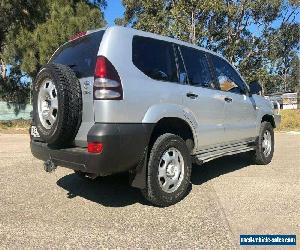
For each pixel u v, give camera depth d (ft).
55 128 14.49
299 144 36.09
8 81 84.33
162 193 15.66
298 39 101.09
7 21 64.49
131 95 14.56
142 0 84.89
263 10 91.97
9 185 19.47
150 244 12.25
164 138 15.79
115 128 14.05
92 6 76.18
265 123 24.63
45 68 14.97
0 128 59.98
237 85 22.22
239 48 95.30
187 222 14.14
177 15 74.90
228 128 20.39
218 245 12.13
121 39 15.07
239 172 22.50
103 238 12.73
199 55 19.22
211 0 75.56
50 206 16.07
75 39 16.74
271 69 104.32
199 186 19.24
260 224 13.84
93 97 14.17
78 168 14.43
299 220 14.23
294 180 20.35
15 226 13.76
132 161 14.69
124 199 17.06
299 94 109.50
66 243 12.34
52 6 64.39
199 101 17.92
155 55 16.29
